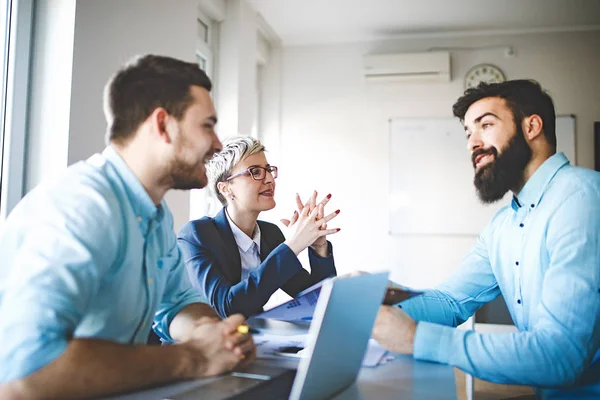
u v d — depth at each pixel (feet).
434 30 14.19
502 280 4.50
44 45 6.09
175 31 8.57
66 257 2.56
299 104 15.06
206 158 3.38
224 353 2.85
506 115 4.16
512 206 4.35
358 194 14.53
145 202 3.26
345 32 14.44
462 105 4.43
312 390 2.46
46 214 2.69
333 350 2.52
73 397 2.31
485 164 4.25
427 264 14.02
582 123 13.48
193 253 5.39
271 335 3.93
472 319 9.14
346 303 2.43
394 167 14.35
